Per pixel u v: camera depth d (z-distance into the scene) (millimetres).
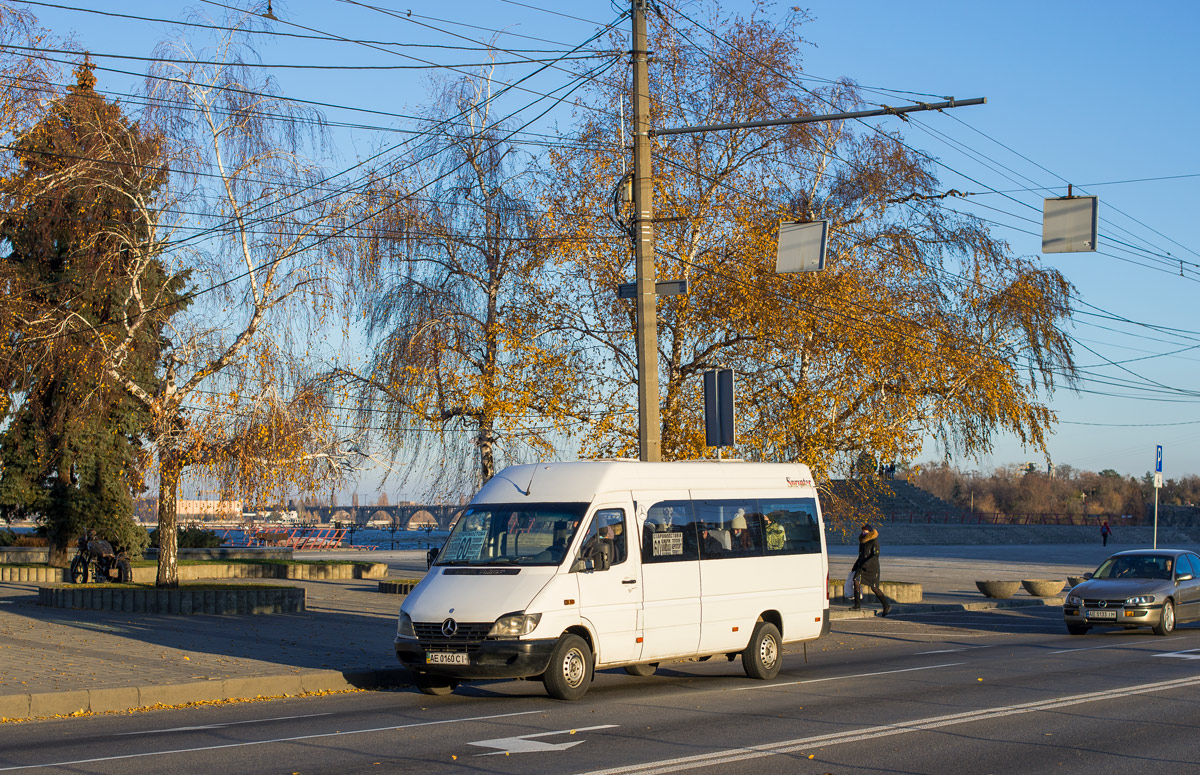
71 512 35875
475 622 12461
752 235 23438
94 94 22578
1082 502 132750
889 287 25094
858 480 26469
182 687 12938
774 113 25312
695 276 23656
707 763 8930
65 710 12047
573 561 13086
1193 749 9648
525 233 25156
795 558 16047
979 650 19062
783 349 23484
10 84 22031
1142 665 16250
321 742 9977
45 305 23469
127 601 22734
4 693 12062
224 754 9383
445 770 8656
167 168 21953
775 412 23969
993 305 28438
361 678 14531
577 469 14133
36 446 33844
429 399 24641
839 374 23734
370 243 23594
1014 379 26391
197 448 21531
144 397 22625
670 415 23750
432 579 13383
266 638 18281
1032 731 10531
